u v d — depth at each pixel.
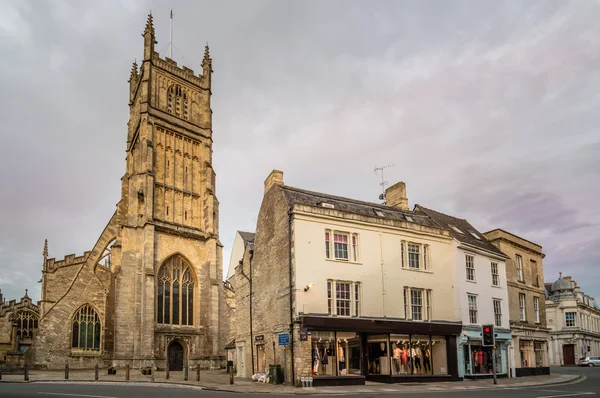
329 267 30.16
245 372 36.16
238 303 39.28
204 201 59.84
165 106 59.38
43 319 51.09
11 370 45.38
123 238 52.03
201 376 38.06
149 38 59.50
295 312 28.19
